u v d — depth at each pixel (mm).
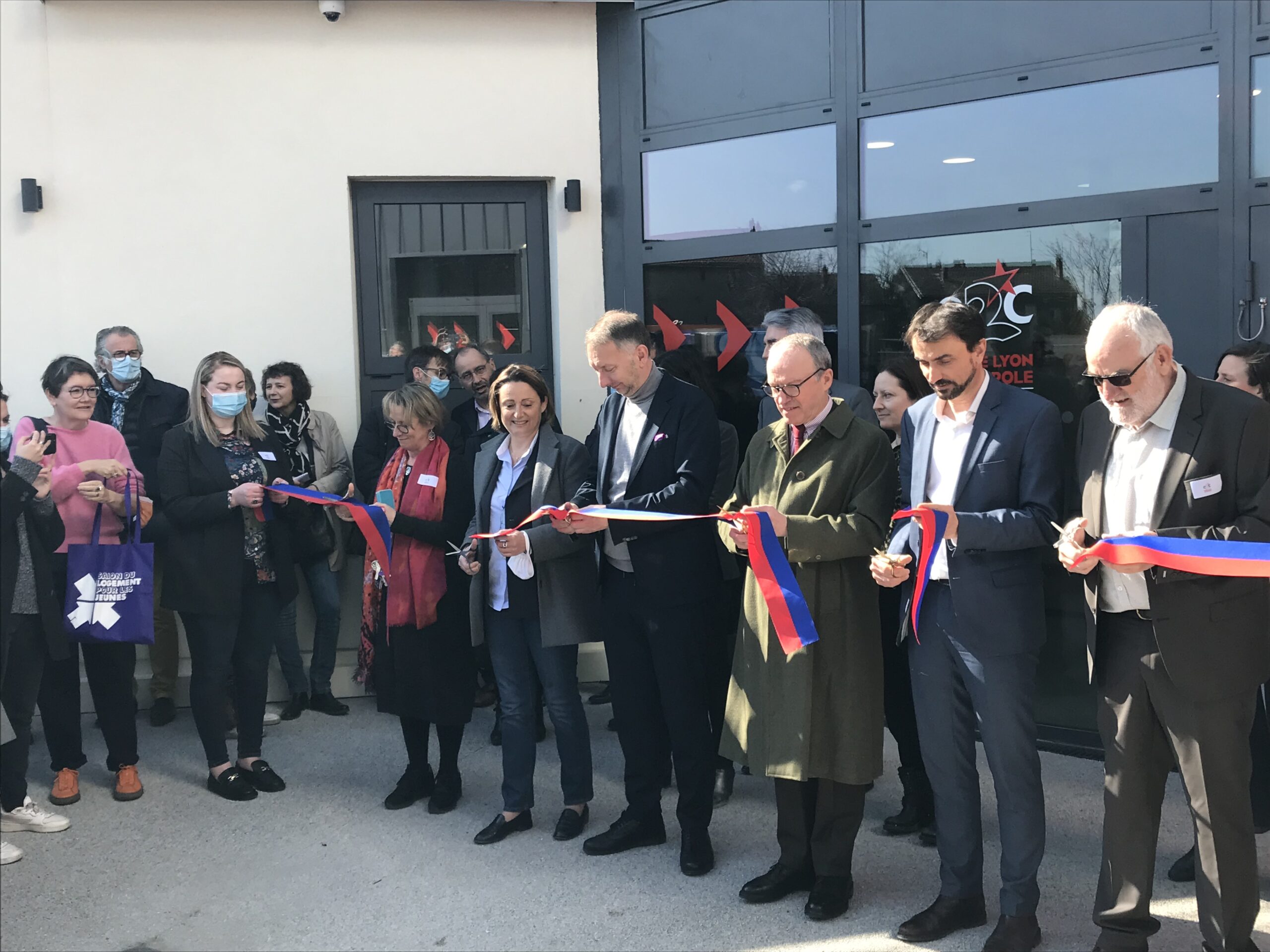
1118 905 2633
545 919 3064
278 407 4938
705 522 3326
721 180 4984
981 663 2750
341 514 3748
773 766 2975
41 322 5090
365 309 5320
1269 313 3820
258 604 4059
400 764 4383
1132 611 2596
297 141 5152
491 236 5348
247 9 5094
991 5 4305
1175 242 3994
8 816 3787
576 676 3645
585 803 3670
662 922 3025
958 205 4434
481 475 3666
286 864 3479
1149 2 4000
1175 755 2576
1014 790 2754
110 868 3479
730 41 4918
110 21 5047
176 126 5102
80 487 3840
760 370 4949
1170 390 2523
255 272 5168
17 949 2984
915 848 3453
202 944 2992
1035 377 4301
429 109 5180
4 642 3486
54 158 5062
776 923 2998
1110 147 4105
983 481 2754
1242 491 2455
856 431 3006
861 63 4594
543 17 5184
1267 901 3002
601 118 5223
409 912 3135
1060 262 4223
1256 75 3807
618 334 3258
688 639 3273
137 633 3793
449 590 3764
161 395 4879
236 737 4770
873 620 3016
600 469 3449
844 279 4691
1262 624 2541
